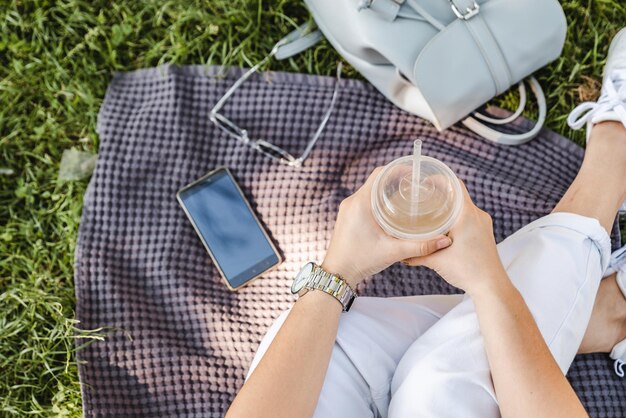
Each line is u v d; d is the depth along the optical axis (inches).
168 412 58.8
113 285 60.6
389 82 60.5
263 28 66.6
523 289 44.3
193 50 66.1
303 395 38.9
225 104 64.2
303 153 63.3
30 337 61.9
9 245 65.1
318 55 66.5
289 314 42.6
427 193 39.7
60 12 67.4
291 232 61.6
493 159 62.3
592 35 64.6
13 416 61.2
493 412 40.4
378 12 56.5
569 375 57.3
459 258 40.6
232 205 61.4
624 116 54.6
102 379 59.2
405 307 48.3
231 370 59.5
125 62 66.8
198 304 60.5
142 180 62.7
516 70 58.6
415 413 40.1
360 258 42.6
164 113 63.6
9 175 66.4
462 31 56.6
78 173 65.4
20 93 66.4
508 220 59.8
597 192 54.5
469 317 42.3
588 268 46.0
